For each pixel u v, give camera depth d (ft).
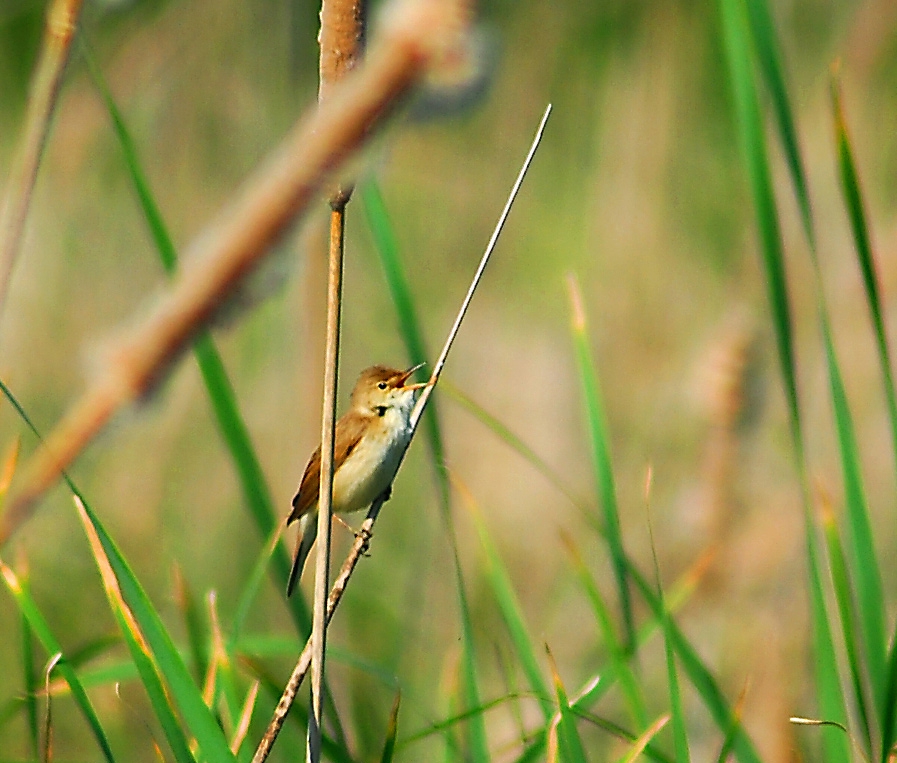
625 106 44.93
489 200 47.65
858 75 42.55
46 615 30.09
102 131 39.91
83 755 28.78
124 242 40.78
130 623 14.74
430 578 32.32
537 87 48.01
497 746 27.02
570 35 47.42
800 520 24.34
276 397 34.88
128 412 7.84
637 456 36.42
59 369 37.55
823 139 41.47
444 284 46.34
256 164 42.75
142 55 40.60
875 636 16.35
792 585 23.98
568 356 41.50
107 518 33.91
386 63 7.39
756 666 21.70
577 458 38.47
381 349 43.55
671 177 43.73
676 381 36.94
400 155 47.26
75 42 14.51
